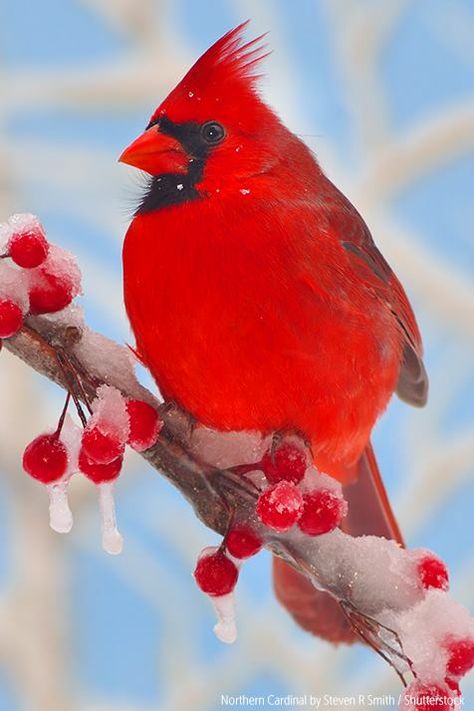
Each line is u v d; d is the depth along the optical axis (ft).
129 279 8.94
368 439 9.12
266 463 8.80
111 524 8.73
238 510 8.79
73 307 8.73
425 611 8.72
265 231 8.93
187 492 8.81
